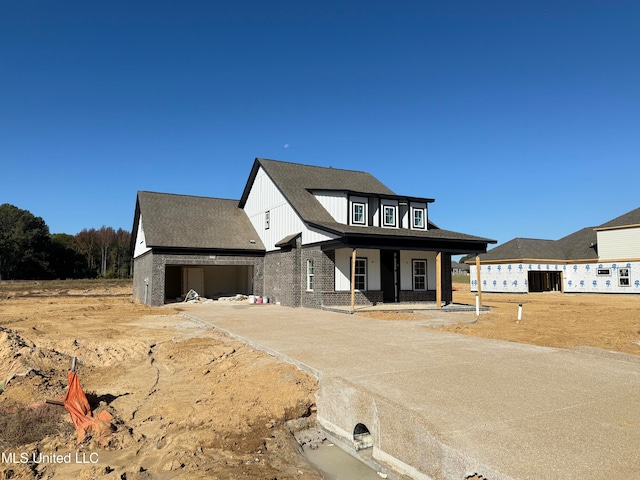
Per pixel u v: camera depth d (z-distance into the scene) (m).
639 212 34.03
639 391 6.12
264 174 26.94
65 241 86.44
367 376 6.98
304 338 11.06
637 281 32.66
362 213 22.78
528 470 3.76
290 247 22.48
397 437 4.96
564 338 12.12
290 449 5.68
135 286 31.31
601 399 5.73
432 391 6.09
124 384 8.45
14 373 8.07
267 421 6.37
